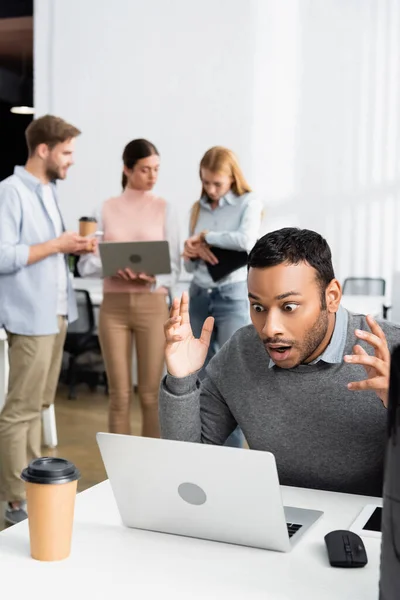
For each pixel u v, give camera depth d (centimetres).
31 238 314
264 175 702
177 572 123
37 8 728
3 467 313
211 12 694
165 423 169
